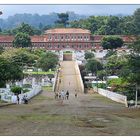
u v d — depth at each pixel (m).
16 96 94.69
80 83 169.75
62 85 167.88
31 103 90.62
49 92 144.38
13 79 115.81
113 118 43.50
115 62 187.88
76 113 50.97
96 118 42.62
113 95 109.12
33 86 142.00
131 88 96.50
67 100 105.31
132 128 34.09
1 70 108.62
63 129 32.44
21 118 41.69
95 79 187.38
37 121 38.56
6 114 47.25
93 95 132.50
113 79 152.62
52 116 44.75
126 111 58.38
